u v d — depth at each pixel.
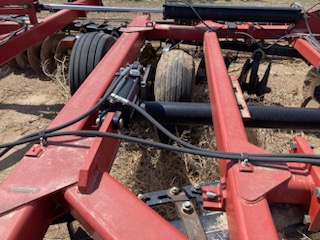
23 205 1.12
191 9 3.19
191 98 3.02
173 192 1.60
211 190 1.47
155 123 1.56
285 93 4.68
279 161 1.25
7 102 4.40
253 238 0.98
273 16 3.13
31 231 1.11
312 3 10.91
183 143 1.47
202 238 1.35
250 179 1.19
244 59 5.59
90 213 1.12
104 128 1.50
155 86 3.04
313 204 1.24
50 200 1.21
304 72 5.53
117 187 1.23
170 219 2.35
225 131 1.52
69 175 1.24
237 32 3.46
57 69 4.43
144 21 3.64
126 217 1.11
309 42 3.07
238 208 1.09
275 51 3.94
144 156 3.05
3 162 3.27
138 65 2.09
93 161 1.27
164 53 3.31
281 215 1.33
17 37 3.11
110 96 1.67
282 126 2.08
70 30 5.10
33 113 4.14
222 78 2.06
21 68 5.35
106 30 4.51
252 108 2.06
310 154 1.33
